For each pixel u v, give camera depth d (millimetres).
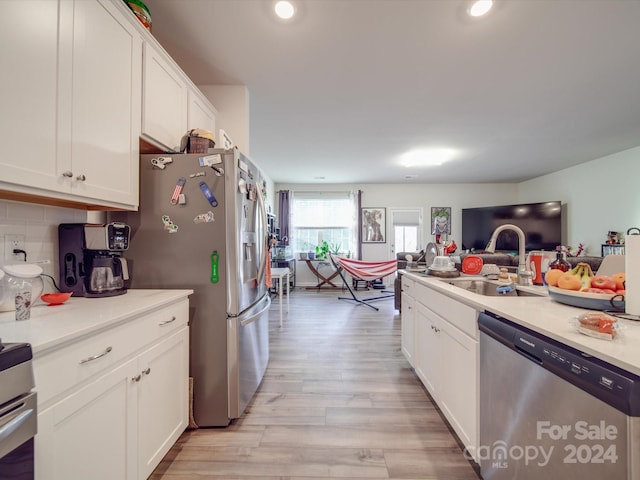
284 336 3184
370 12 1623
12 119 888
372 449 1460
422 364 1974
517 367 958
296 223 6762
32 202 1247
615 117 3053
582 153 4348
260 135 3578
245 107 2434
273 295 5574
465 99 2668
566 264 1417
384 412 1776
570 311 1058
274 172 5562
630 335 788
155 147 1653
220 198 1595
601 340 757
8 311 1052
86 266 1334
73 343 843
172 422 1370
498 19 1681
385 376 2250
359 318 3932
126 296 1350
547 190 5727
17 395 657
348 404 1864
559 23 1709
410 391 2023
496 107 2826
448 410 1530
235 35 1817
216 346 1602
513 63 2115
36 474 733
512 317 1000
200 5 1569
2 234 1151
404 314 2439
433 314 1755
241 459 1391
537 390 867
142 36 1486
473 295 1360
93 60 1179
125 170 1385
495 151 4238
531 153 4344
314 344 2941
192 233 1590
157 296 1353
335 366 2432
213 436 1554
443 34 1807
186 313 1510
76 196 1123
